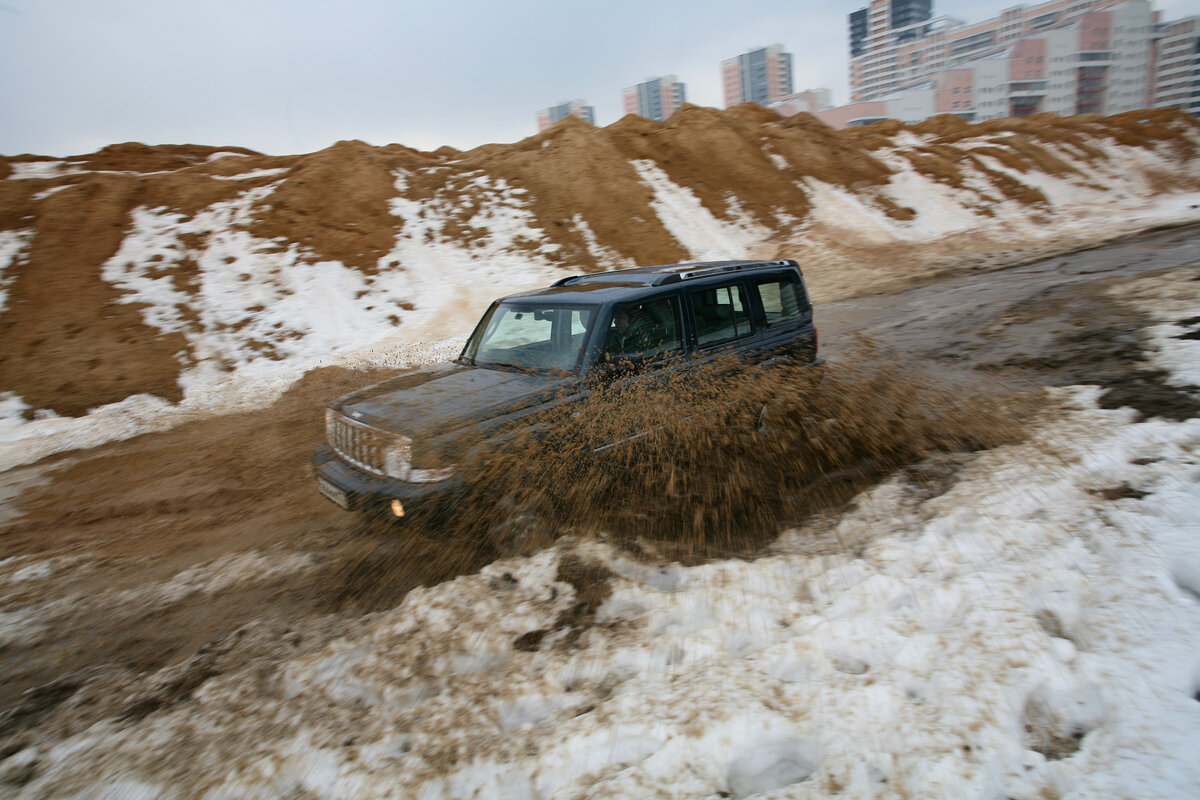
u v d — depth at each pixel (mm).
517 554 3762
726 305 5199
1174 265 12430
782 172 25719
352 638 3139
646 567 3523
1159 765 1828
